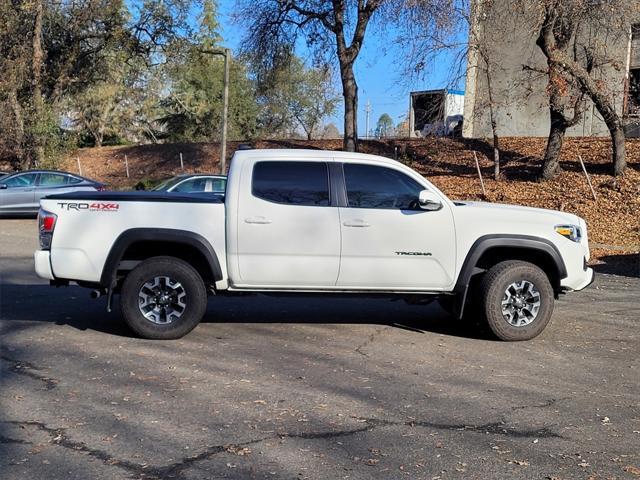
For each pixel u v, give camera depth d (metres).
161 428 4.77
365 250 7.20
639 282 12.07
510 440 4.67
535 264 7.89
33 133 29.45
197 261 7.46
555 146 20.06
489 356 6.88
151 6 30.67
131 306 7.14
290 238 7.12
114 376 5.94
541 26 17.88
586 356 6.96
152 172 30.77
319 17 23.56
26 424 4.80
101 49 31.59
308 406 5.27
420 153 25.30
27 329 7.59
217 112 45.91
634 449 4.55
